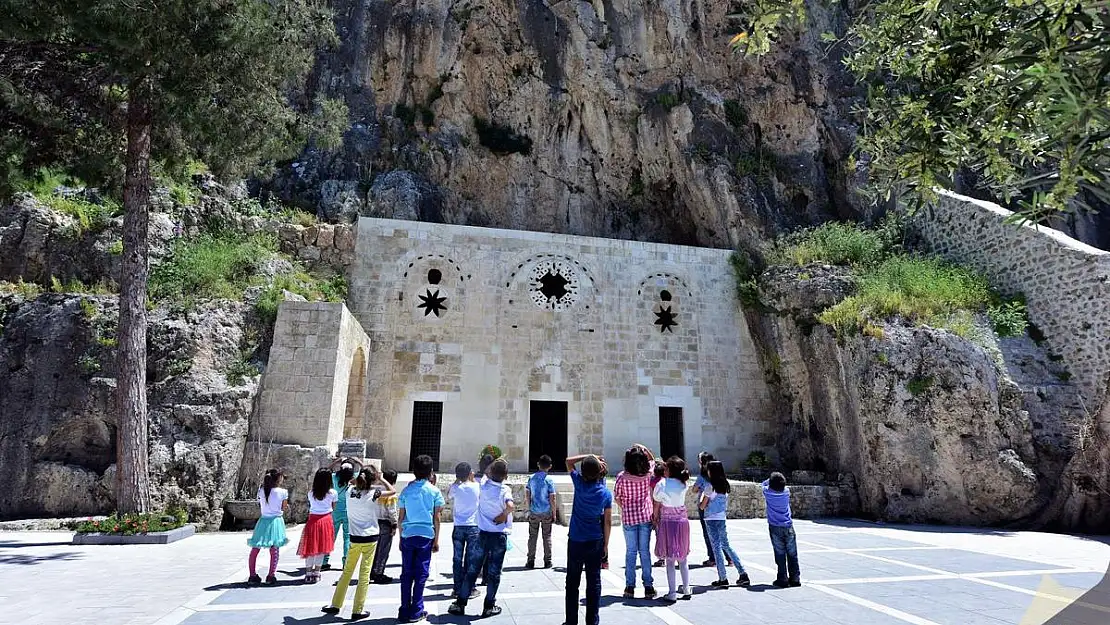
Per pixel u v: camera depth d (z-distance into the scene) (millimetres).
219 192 19984
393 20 26266
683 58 26625
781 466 20828
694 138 25484
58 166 13039
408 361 19875
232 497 13688
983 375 15461
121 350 11992
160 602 6758
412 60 26094
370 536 6402
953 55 4918
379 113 26000
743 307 22969
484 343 20531
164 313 14703
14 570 8391
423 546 6223
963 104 4793
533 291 21328
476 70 26625
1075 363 16734
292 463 14219
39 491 12672
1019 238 18641
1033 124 4496
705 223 25484
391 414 19359
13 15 10188
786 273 21359
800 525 14969
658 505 7465
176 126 13336
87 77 12867
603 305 21766
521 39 26453
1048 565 9406
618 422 20812
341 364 16000
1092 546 11648
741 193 24344
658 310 22234
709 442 21359
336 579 8289
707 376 21969
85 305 14180
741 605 6785
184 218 18281
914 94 5664
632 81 26672
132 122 12766
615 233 27234
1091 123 3656
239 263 17359
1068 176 3680
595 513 5699
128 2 10391
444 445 19422
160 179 16578
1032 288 18125
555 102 26766
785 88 26438
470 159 26375
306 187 24047
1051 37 3738
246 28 12086
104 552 10008
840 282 19953
